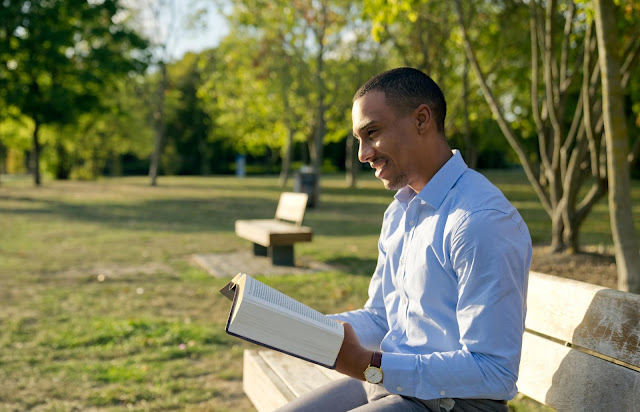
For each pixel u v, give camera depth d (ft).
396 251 6.05
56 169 137.90
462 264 4.96
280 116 90.84
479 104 65.10
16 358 14.19
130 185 109.60
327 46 76.79
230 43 80.53
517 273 4.86
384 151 5.45
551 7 25.61
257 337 4.82
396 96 5.31
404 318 5.75
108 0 88.12
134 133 135.85
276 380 7.69
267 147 195.31
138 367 13.74
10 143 130.11
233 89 88.58
